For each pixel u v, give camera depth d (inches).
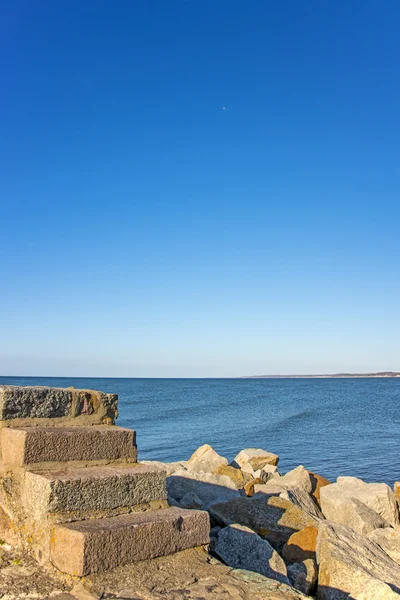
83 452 207.3
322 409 2192.4
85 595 154.1
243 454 571.8
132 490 198.2
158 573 171.5
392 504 391.2
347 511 370.9
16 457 197.5
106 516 187.8
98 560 165.2
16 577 163.6
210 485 387.9
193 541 191.5
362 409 2225.6
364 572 223.6
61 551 166.9
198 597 158.4
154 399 2783.0
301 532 289.0
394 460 922.7
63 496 180.2
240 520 309.1
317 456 970.7
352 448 1074.1
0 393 208.1
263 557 231.1
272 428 1425.9
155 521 182.4
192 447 1079.6
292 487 415.5
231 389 4402.1
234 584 169.5
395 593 213.5
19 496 190.9
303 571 242.1
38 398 215.0
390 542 327.9
